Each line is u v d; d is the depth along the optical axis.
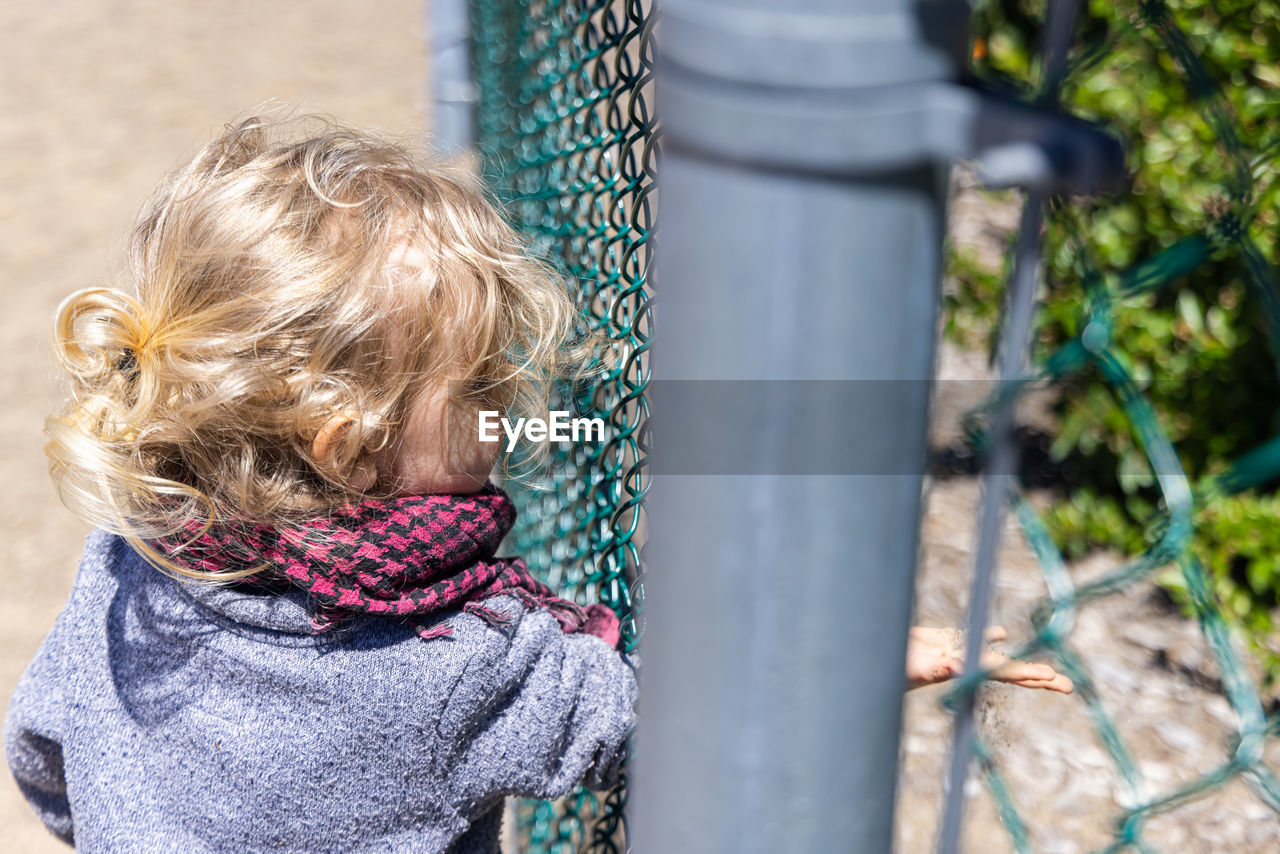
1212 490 0.67
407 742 1.13
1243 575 2.97
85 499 1.19
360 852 1.16
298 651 1.14
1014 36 2.63
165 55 8.32
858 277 0.52
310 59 8.23
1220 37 2.54
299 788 1.14
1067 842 2.46
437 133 2.23
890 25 0.49
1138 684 2.86
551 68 1.63
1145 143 2.69
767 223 0.52
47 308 5.12
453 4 2.17
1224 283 2.78
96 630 1.27
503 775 1.19
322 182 1.17
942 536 3.12
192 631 1.18
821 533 0.57
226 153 1.25
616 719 1.24
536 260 1.36
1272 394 2.82
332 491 1.13
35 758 1.40
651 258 1.16
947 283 3.14
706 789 0.63
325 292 1.10
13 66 8.19
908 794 2.57
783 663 0.59
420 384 1.14
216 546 1.15
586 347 1.37
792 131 0.50
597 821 1.42
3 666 3.27
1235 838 2.46
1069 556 3.17
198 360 1.11
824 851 0.63
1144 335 2.89
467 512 1.17
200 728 1.16
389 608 1.12
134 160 6.64
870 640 0.59
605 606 1.37
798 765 0.61
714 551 0.58
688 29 0.52
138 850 1.17
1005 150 0.48
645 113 1.13
